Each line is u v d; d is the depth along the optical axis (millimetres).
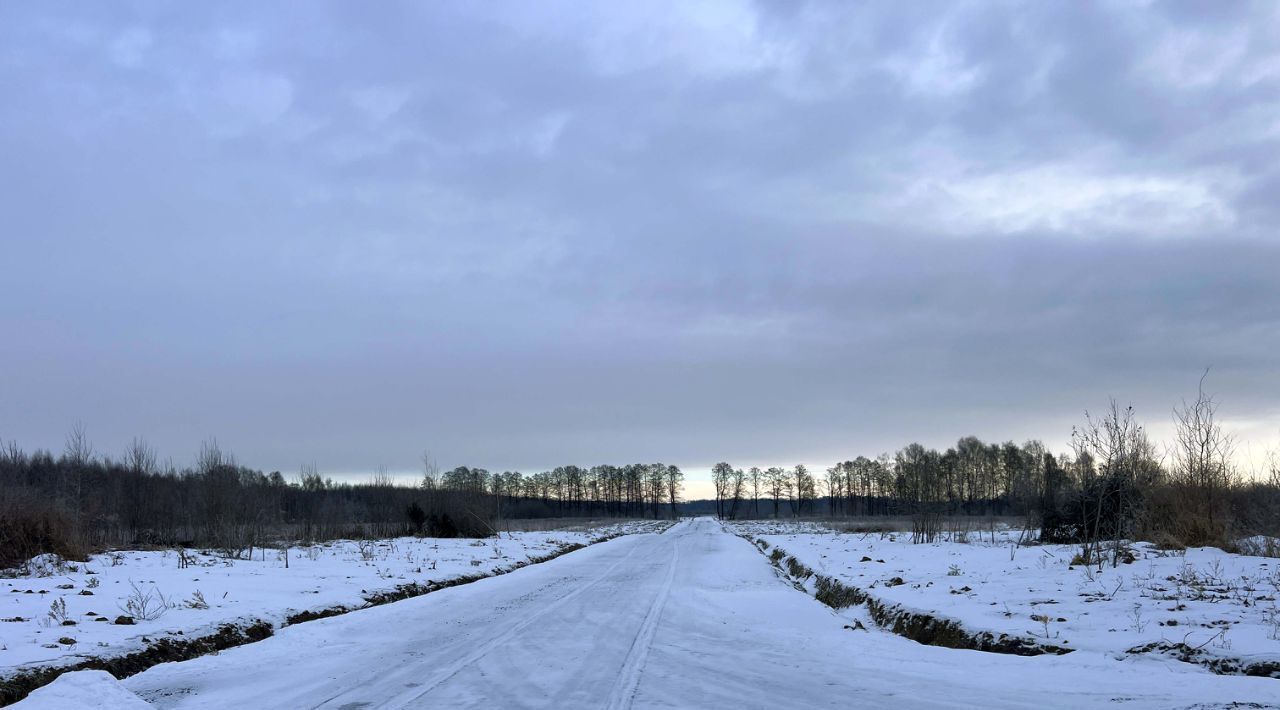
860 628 12719
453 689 8273
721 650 10523
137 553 24719
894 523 59406
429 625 13102
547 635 11922
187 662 9961
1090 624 9961
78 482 30453
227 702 7883
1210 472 18344
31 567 19328
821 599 18094
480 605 15766
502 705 7531
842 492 121500
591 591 18328
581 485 139250
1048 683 7664
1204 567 14086
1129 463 18844
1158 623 9609
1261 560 14602
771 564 28578
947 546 24812
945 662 9234
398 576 19641
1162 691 6996
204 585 16328
